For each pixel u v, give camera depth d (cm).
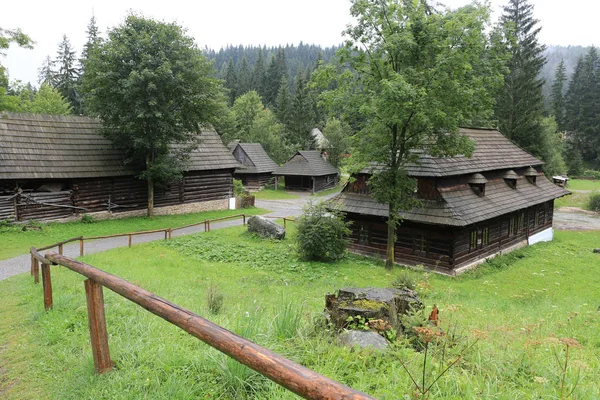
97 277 414
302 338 491
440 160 2098
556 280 1902
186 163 2833
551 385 418
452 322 716
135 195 2633
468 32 1614
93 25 5534
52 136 2334
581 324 833
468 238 2103
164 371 420
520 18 4556
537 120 4472
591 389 404
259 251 1939
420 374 411
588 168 7675
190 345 498
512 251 2509
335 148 5928
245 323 519
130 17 2300
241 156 5172
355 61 1800
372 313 569
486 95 1750
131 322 589
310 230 1877
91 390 400
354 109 1780
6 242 1814
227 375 384
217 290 873
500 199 2372
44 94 4556
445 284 1727
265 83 9550
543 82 4562
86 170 2334
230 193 3266
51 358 508
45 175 2153
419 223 2047
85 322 615
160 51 2238
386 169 1980
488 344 555
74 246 1834
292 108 6944
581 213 4150
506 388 399
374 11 1670
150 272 1363
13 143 2155
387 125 1748
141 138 2300
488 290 1683
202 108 2447
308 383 202
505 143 3030
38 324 638
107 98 2259
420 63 1695
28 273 1203
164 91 2306
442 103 1609
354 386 385
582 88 8294
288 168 5266
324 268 1772
